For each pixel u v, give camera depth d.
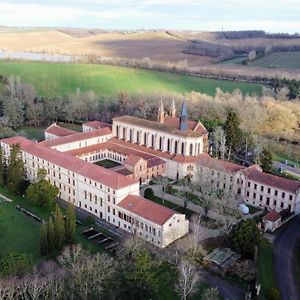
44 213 129.62
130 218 118.88
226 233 115.75
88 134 179.75
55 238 104.50
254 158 181.00
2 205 133.38
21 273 89.69
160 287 93.75
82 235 116.69
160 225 110.12
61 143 166.75
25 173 156.75
